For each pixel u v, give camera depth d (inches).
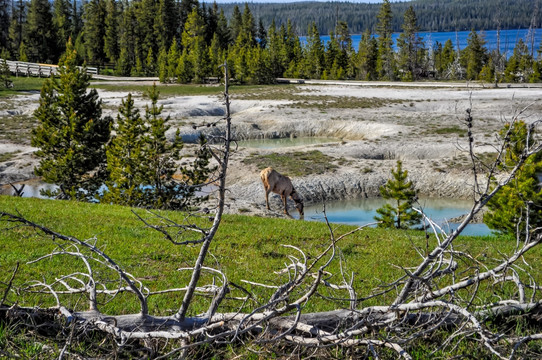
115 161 1022.4
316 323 254.4
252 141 2016.5
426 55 4923.7
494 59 4284.0
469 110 214.8
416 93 2842.0
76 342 233.1
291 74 4397.1
